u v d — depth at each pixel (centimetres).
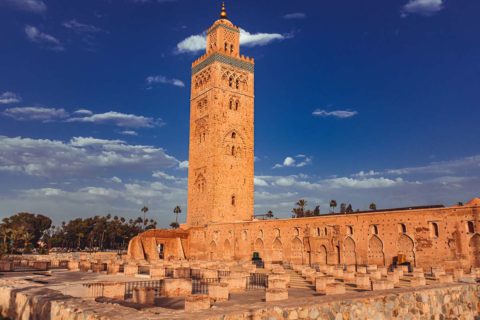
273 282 3098
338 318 1538
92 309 1419
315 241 6638
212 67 9569
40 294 1848
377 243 5741
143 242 8775
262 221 7656
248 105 9900
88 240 19388
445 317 1970
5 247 11056
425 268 5106
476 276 3994
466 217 4788
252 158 9744
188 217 9756
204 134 9600
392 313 1738
